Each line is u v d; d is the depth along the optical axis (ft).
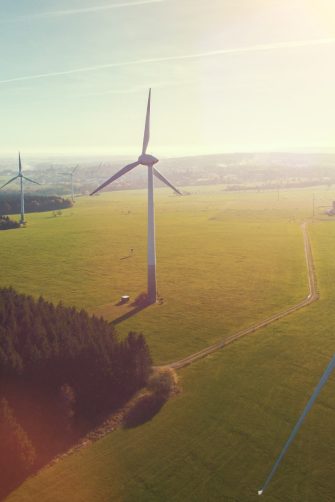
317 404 181.27
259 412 176.14
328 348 236.84
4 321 199.82
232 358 225.56
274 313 293.84
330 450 152.97
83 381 180.65
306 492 134.62
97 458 151.12
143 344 204.95
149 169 308.81
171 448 155.33
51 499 133.69
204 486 137.39
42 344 184.75
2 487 138.82
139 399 184.65
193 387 196.54
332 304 310.24
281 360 222.89
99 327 214.07
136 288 358.02
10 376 168.66
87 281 381.40
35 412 163.12
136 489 136.87
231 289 351.87
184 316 289.33
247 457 150.10
